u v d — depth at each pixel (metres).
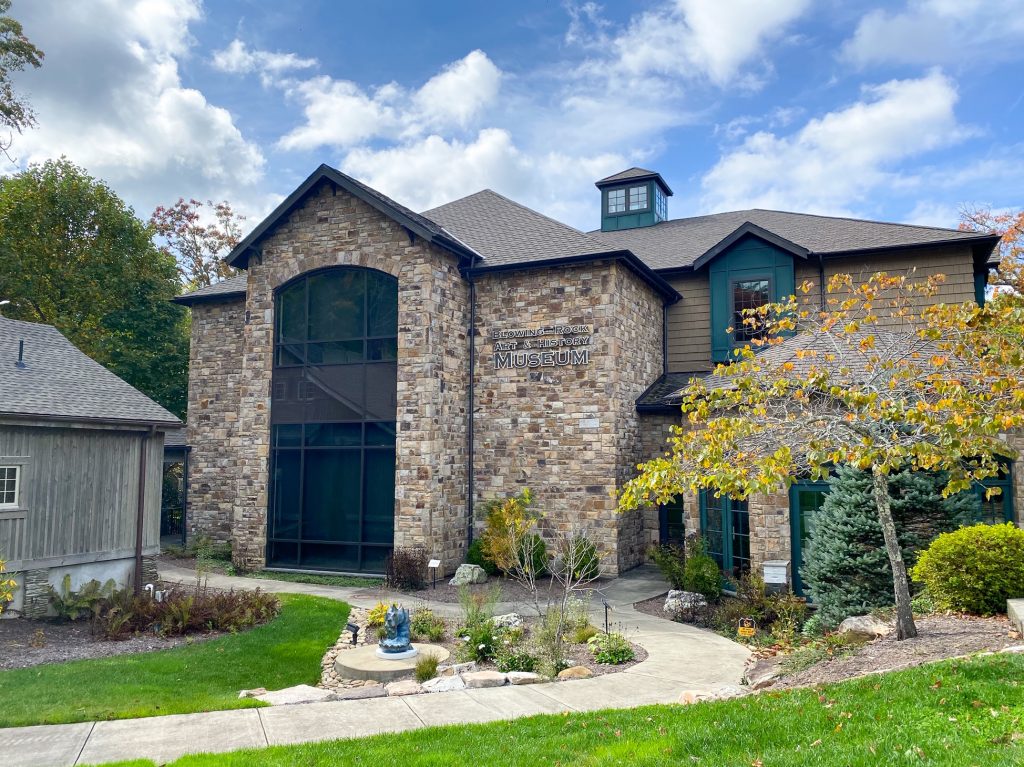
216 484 21.30
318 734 6.64
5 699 8.15
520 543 14.71
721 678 8.56
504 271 17.47
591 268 16.73
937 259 17.59
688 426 17.00
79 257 28.12
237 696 8.46
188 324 35.19
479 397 17.55
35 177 27.62
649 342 18.95
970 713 5.29
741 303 19.09
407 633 10.17
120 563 14.62
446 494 16.50
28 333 15.87
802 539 12.84
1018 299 6.35
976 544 9.09
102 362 28.00
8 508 12.53
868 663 7.57
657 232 23.19
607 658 9.38
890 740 4.98
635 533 17.48
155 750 6.28
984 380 6.91
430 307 16.34
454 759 5.62
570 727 6.39
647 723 6.25
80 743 6.48
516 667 9.16
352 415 17.06
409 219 16.20
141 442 15.16
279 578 16.72
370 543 16.64
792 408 9.60
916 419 6.57
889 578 10.68
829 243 18.83
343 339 17.41
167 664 9.95
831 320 8.78
